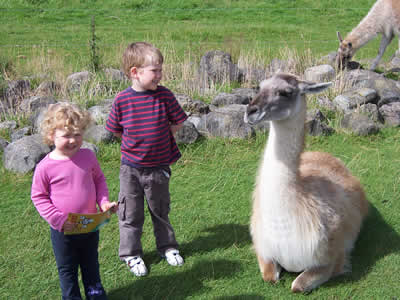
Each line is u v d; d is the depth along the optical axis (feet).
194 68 28.09
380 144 20.01
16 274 11.91
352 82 26.27
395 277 11.78
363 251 12.93
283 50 34.53
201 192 16.08
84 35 46.60
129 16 60.85
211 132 20.07
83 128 9.25
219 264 12.37
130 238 11.87
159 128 10.95
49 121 8.94
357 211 12.95
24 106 22.29
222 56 28.27
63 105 9.12
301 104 9.96
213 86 25.59
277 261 11.43
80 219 8.97
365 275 11.89
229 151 18.98
